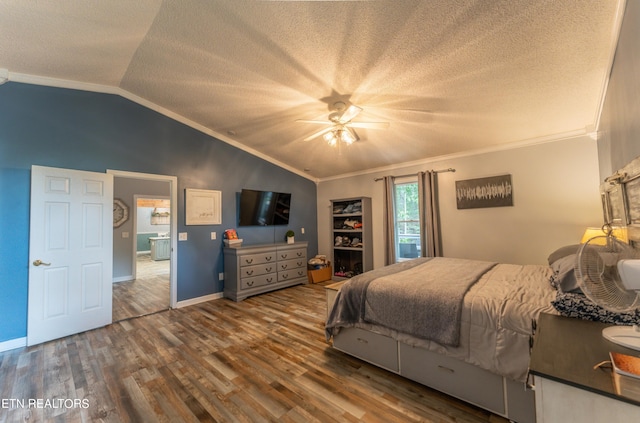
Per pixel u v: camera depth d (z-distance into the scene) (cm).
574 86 253
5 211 273
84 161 324
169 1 195
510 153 389
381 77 262
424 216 457
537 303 167
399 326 203
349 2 183
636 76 142
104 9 198
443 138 386
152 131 381
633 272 91
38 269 283
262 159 524
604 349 101
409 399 189
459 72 243
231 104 357
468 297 184
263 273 461
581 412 82
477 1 172
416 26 197
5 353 260
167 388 204
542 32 191
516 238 382
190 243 416
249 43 237
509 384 163
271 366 233
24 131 287
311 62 251
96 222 326
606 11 169
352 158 504
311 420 170
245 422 169
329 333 248
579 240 338
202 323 334
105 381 213
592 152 333
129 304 412
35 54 251
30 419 174
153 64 282
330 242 576
